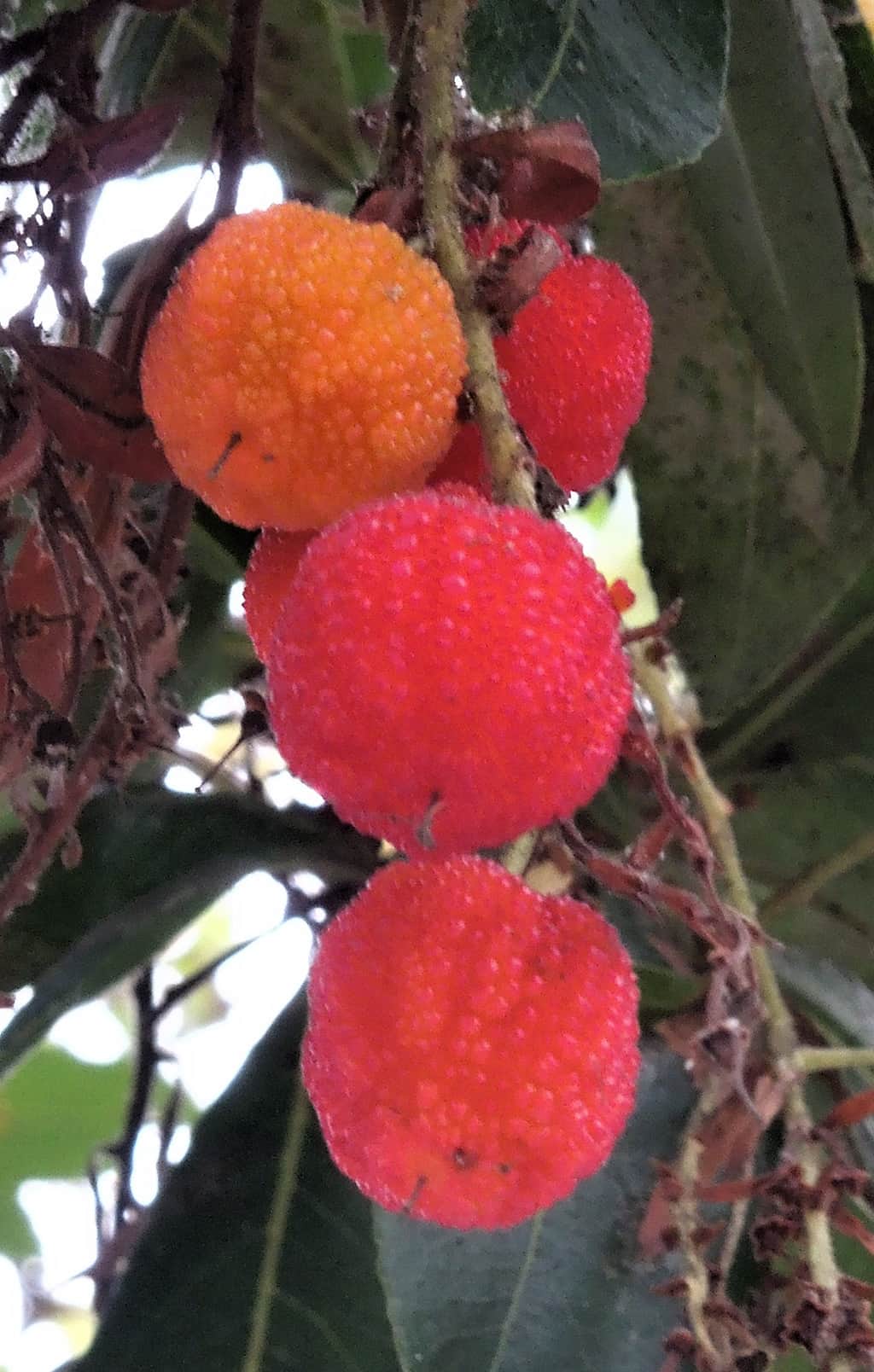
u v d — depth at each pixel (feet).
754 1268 0.55
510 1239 0.53
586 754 0.39
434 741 0.38
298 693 0.39
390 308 0.42
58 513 0.50
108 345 0.50
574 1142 0.41
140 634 0.54
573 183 0.45
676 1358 0.47
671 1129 0.56
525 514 0.40
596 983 0.42
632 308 0.47
